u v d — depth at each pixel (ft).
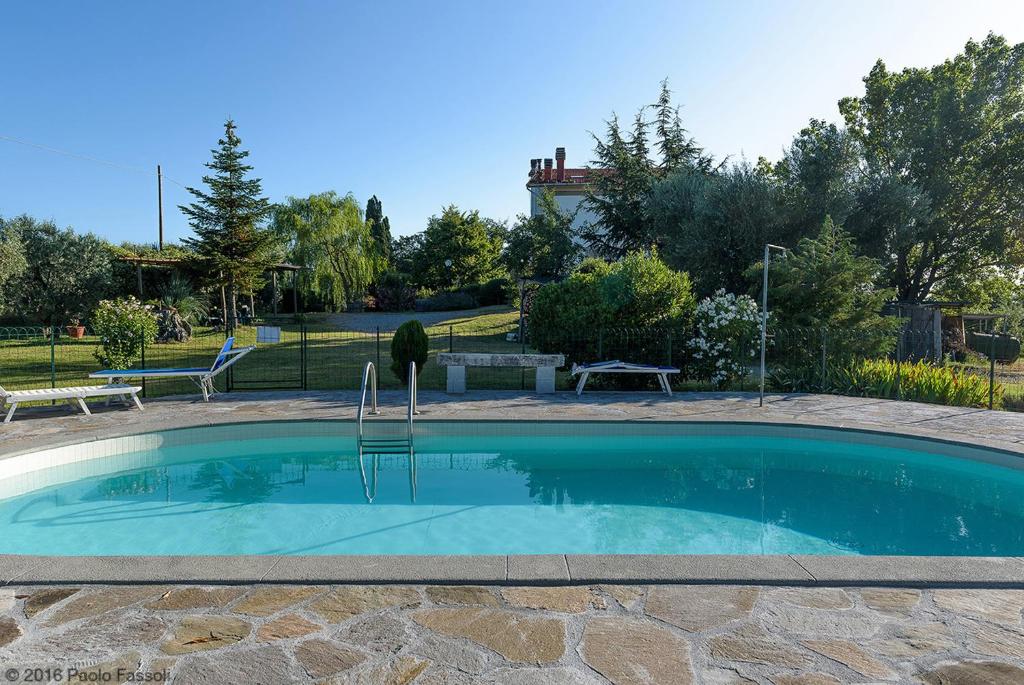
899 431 26.27
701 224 65.62
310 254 106.11
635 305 41.98
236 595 10.69
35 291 75.56
